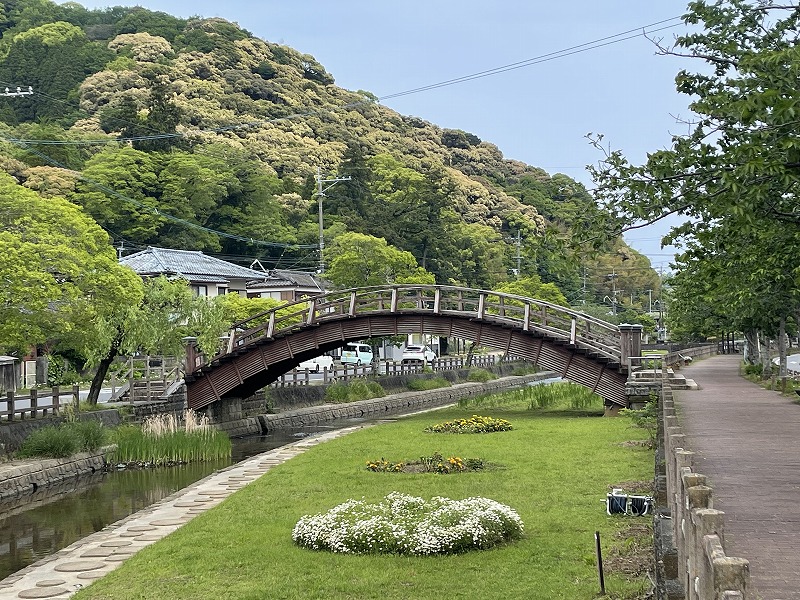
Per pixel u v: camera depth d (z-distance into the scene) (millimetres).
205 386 36594
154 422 30766
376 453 22844
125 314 32656
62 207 27875
